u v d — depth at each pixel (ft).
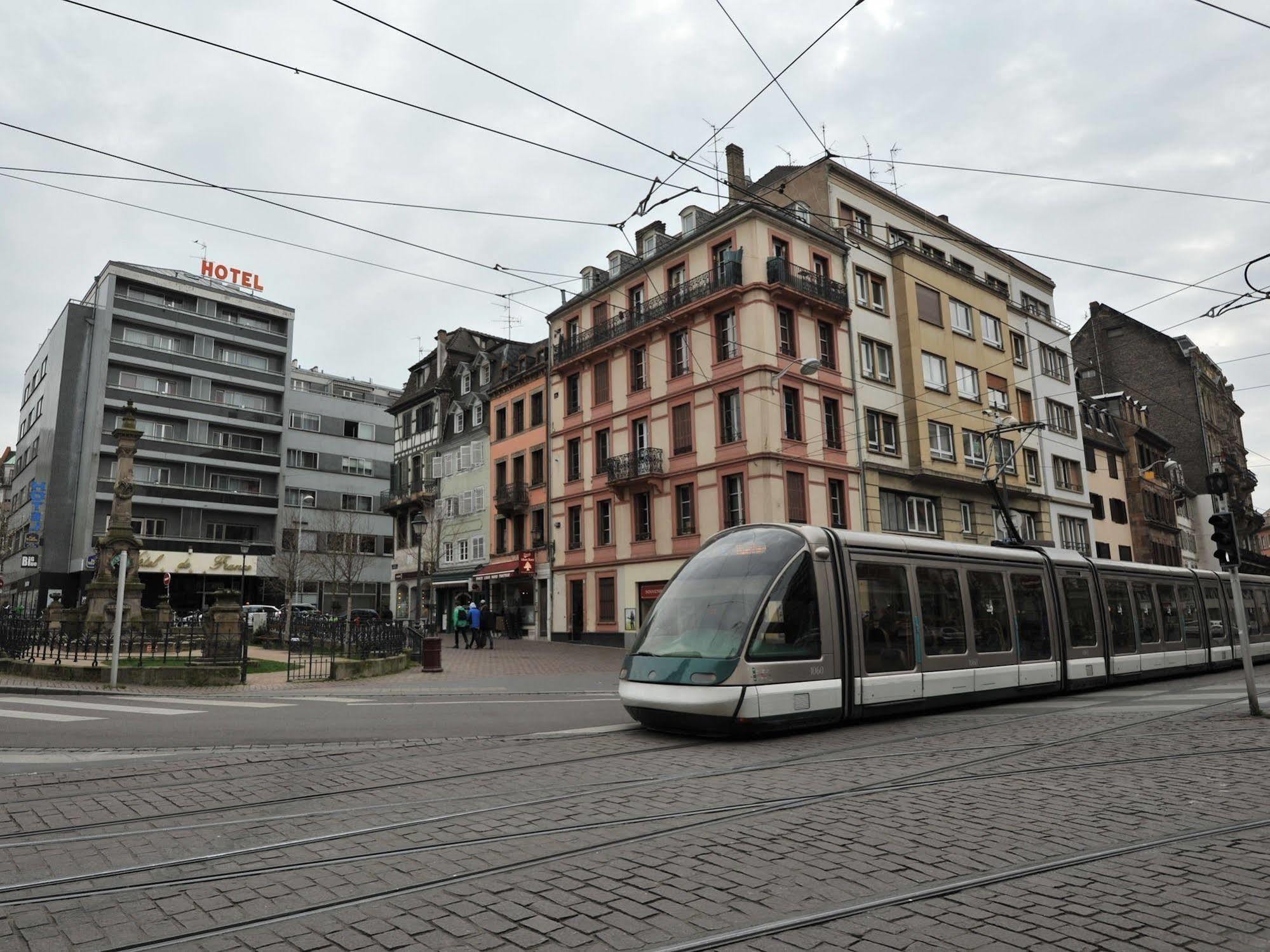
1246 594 70.13
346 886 15.25
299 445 209.26
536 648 109.19
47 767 27.37
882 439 111.96
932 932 13.02
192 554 181.98
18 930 13.32
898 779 24.43
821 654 34.37
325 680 63.16
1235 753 28.22
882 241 119.24
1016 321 139.33
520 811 20.75
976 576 43.47
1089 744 30.37
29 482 196.44
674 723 32.89
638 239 121.70
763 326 99.86
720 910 13.94
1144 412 190.08
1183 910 13.88
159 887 15.28
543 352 136.67
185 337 188.65
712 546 37.81
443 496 158.40
